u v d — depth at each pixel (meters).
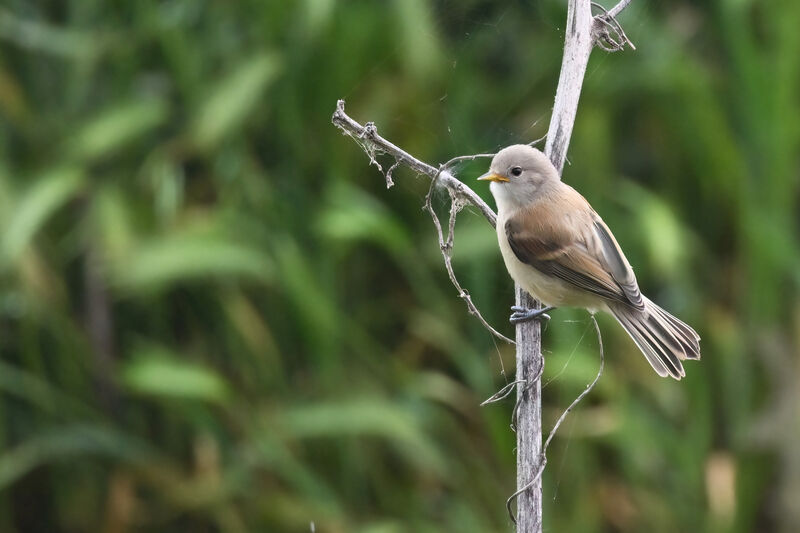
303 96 10.83
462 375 10.84
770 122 10.77
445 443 10.39
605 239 8.16
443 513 10.43
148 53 11.20
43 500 10.72
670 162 11.27
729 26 10.89
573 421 10.16
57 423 10.36
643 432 10.14
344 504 10.21
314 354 10.25
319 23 10.34
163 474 10.25
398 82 10.66
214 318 10.73
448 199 9.68
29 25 10.95
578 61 7.34
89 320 10.76
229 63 11.10
